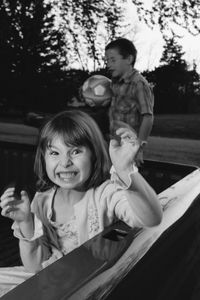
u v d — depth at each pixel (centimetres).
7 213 110
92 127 117
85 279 71
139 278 87
